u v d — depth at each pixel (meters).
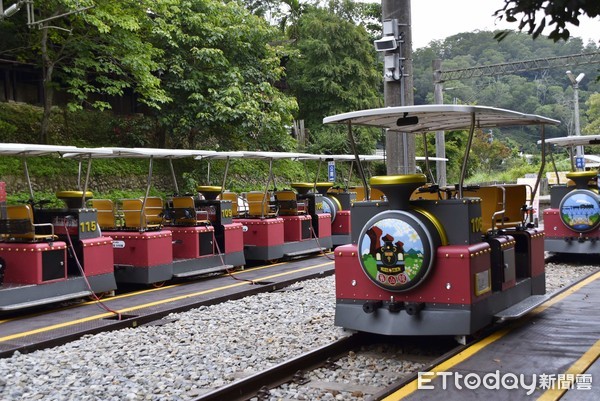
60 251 9.05
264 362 6.00
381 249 6.02
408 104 9.96
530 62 26.14
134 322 7.78
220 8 21.83
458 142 33.22
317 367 5.88
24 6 16.75
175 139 21.69
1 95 19.08
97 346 6.72
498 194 7.70
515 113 6.71
